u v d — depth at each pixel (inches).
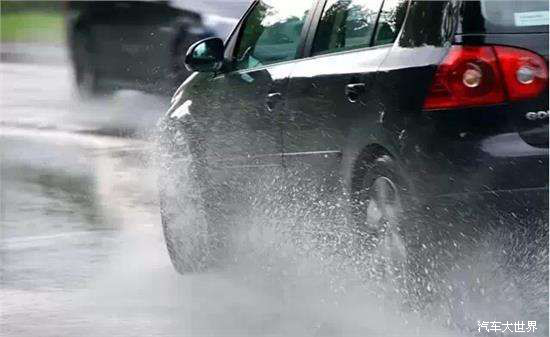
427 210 626.8
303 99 732.7
